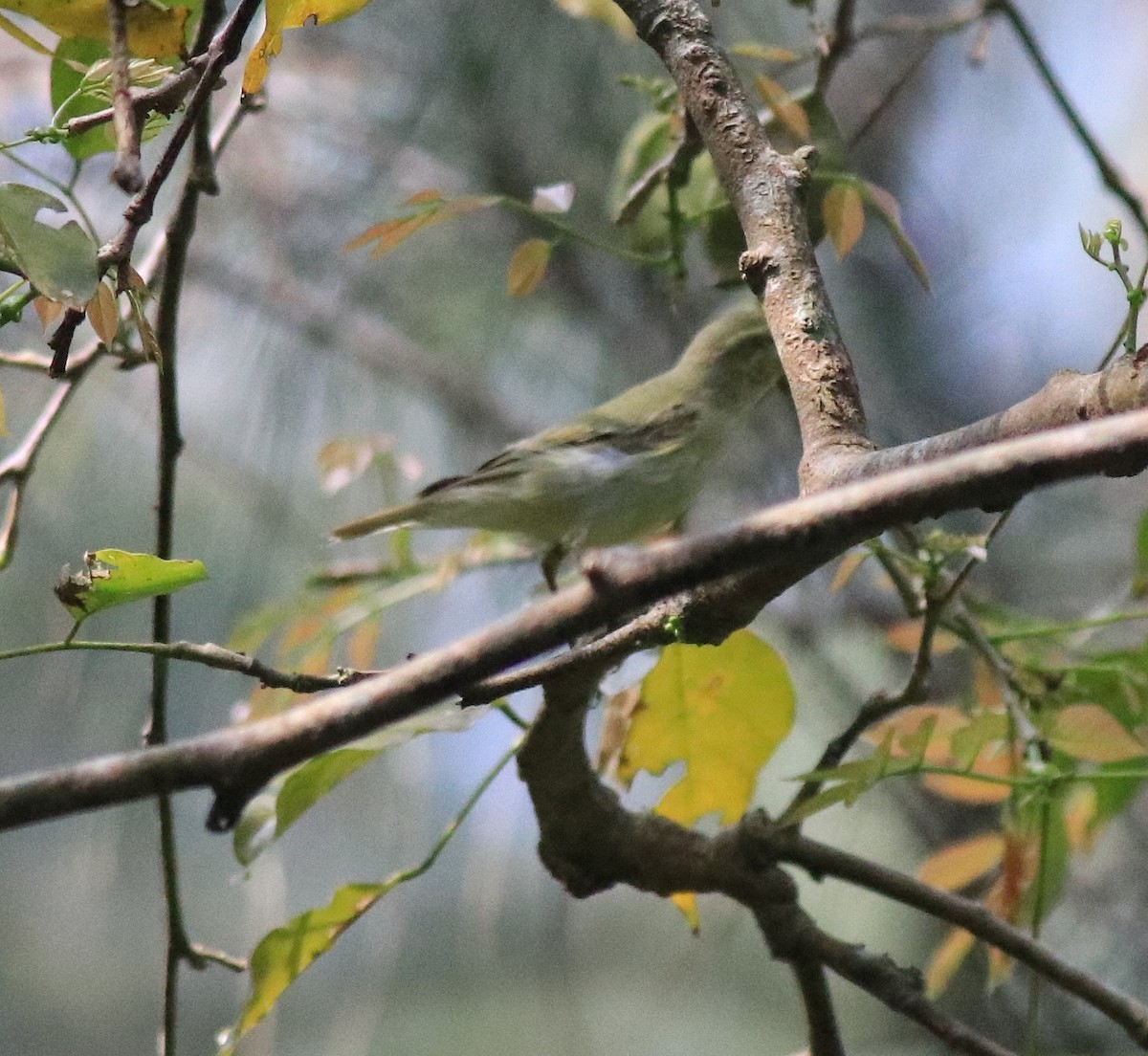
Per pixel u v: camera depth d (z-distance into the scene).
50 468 8.70
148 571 3.57
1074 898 8.52
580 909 9.62
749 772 5.06
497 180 8.53
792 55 6.09
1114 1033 8.13
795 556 2.58
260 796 4.66
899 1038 9.02
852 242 5.16
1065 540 9.31
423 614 8.31
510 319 8.85
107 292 3.62
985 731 4.45
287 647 6.44
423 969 9.21
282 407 8.67
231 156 8.47
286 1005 9.64
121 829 9.31
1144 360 3.01
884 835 8.71
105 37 4.07
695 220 5.62
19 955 11.99
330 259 8.73
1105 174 6.36
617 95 8.27
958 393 8.97
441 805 8.07
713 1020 9.34
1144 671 5.43
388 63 8.44
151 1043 11.90
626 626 3.68
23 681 8.52
